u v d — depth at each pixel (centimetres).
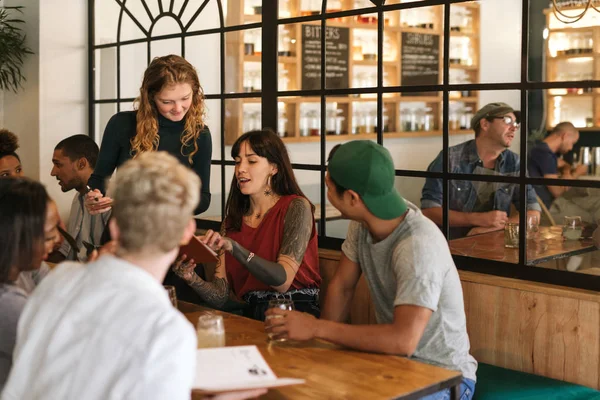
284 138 371
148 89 300
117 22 454
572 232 294
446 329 210
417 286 197
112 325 121
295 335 199
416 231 205
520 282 263
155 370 117
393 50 399
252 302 285
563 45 351
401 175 318
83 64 473
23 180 162
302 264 286
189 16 409
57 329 124
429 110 412
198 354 174
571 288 253
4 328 156
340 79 383
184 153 312
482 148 302
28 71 465
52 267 305
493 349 267
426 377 177
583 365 244
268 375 162
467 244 296
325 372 180
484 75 378
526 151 281
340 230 349
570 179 268
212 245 251
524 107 277
